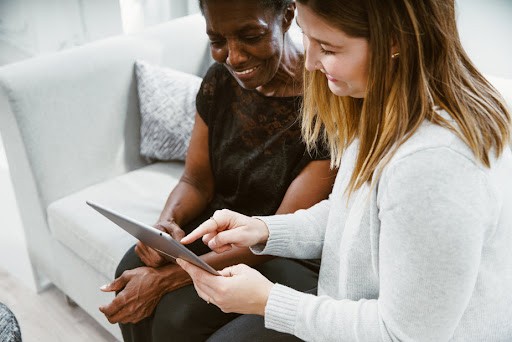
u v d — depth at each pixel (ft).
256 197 5.07
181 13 9.59
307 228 4.01
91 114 6.34
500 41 5.88
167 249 3.58
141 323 4.66
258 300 3.34
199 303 4.40
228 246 3.98
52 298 6.90
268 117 4.73
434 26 2.56
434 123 2.61
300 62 4.61
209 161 5.32
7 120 5.88
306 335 3.18
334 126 3.59
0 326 3.70
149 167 6.74
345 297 3.45
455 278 2.61
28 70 5.88
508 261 2.93
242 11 3.97
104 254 5.47
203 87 5.07
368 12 2.56
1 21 9.46
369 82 2.73
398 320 2.83
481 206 2.55
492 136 2.64
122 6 9.27
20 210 6.48
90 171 6.50
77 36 9.25
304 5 2.67
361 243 3.18
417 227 2.58
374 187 2.85
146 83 6.52
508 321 3.07
